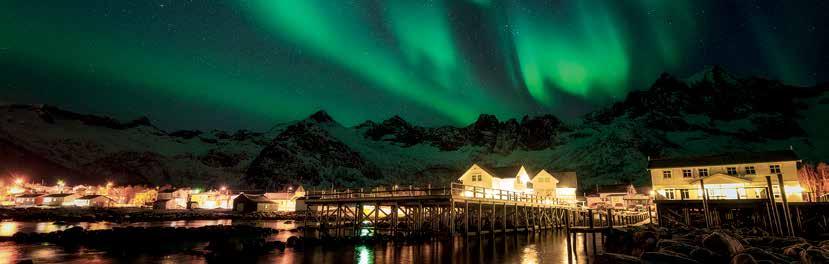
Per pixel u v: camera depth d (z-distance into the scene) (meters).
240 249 26.97
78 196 107.00
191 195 124.69
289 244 29.77
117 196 130.00
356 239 32.62
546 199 52.97
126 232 34.81
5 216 61.88
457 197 35.06
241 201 105.31
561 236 41.66
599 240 37.94
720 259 18.20
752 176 46.59
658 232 26.50
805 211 36.03
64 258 23.70
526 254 27.91
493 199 40.66
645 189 100.00
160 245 30.23
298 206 107.31
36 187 133.75
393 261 24.67
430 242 34.09
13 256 24.05
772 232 32.22
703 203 36.41
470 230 43.12
